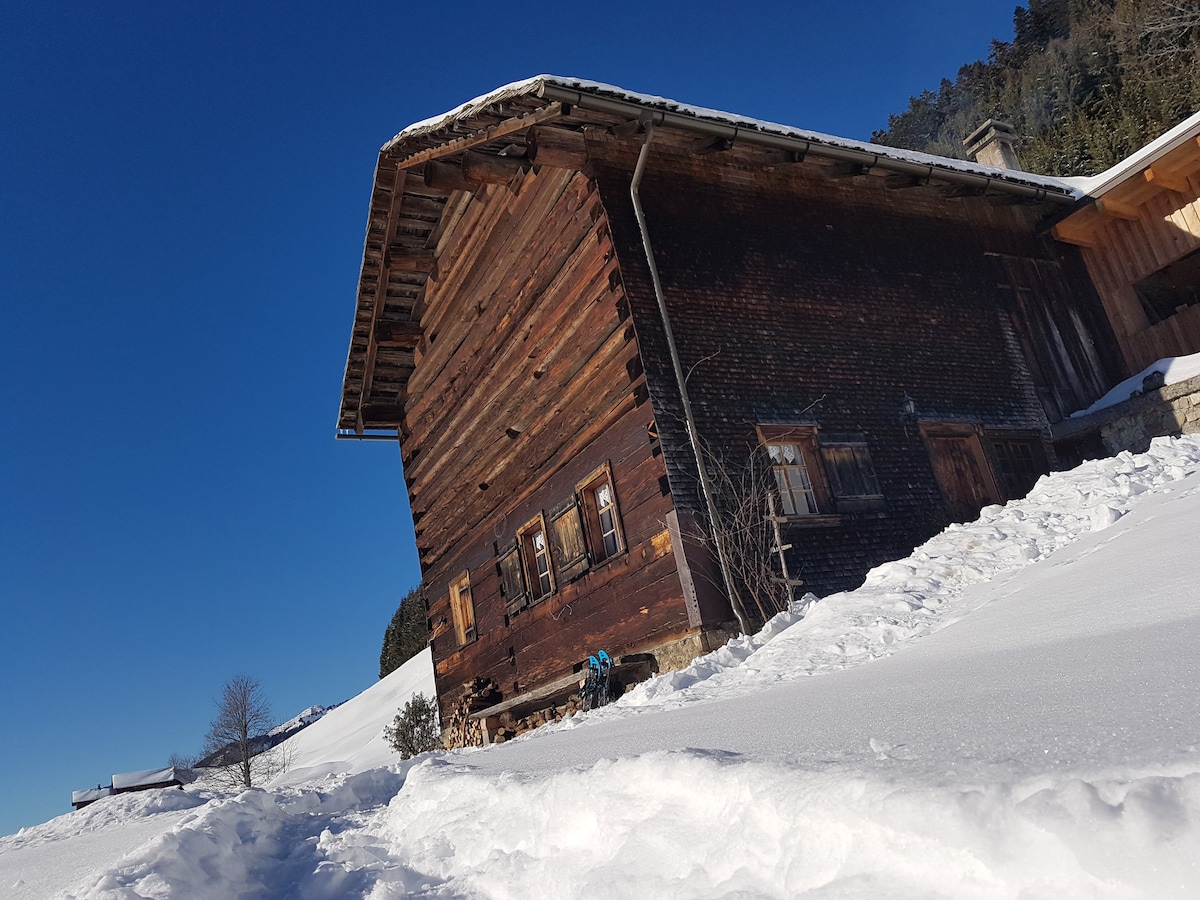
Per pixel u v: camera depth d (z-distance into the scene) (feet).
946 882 4.96
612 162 34.09
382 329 47.60
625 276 32.48
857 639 18.78
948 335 40.86
